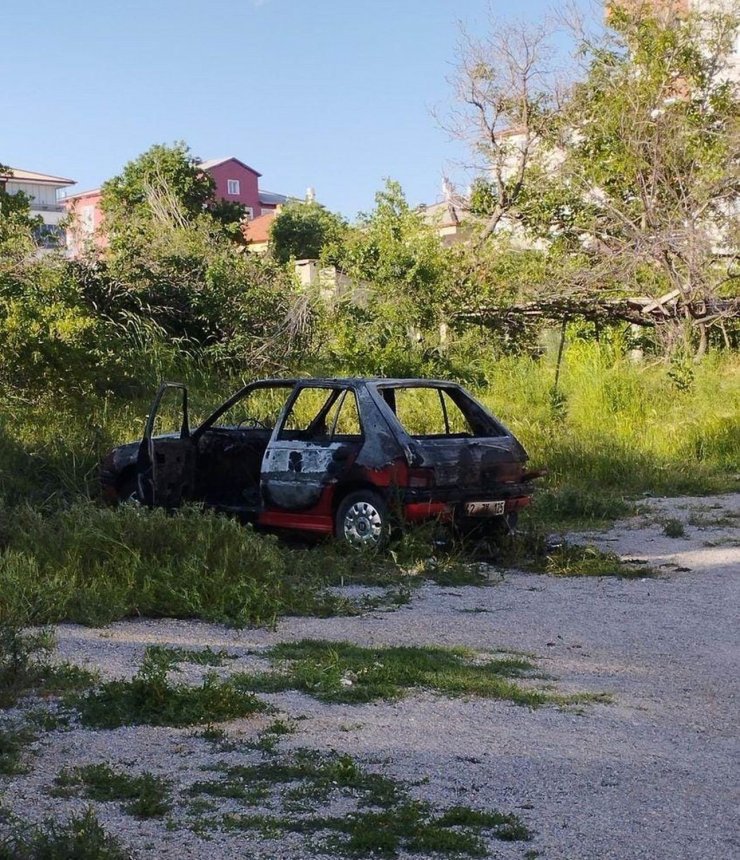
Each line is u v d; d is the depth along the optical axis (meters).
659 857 4.26
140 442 12.12
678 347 24.72
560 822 4.57
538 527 12.28
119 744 5.40
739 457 17.91
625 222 27.03
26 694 6.18
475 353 24.00
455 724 5.86
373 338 23.11
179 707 5.86
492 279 25.75
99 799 4.68
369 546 10.60
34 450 14.09
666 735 5.82
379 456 10.69
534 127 28.42
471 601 9.20
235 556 9.16
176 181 53.16
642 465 16.69
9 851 4.07
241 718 5.85
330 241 26.45
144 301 22.86
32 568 8.65
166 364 20.66
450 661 7.12
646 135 28.08
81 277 22.38
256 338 22.55
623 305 26.55
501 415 20.00
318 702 6.19
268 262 24.55
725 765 5.38
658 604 9.11
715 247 28.00
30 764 5.11
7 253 21.92
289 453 11.15
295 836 4.35
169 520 9.55
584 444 17.31
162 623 8.20
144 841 4.29
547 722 5.95
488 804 4.75
